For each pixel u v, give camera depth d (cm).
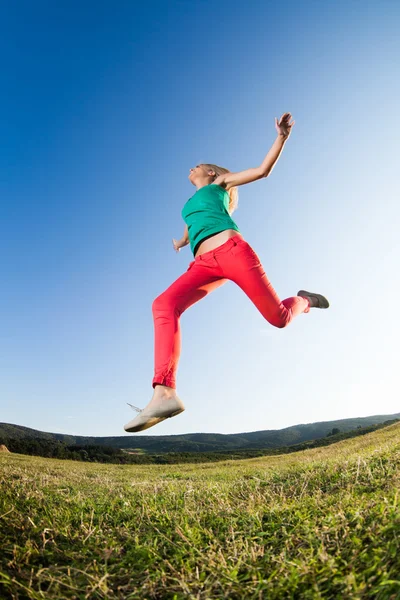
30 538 242
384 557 160
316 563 172
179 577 186
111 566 202
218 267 285
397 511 197
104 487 503
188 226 307
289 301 328
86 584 185
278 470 557
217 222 290
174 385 262
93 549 231
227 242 281
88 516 298
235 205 347
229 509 294
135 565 207
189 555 215
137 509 320
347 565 164
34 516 286
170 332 268
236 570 178
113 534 258
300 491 339
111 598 169
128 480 755
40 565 202
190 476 829
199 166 342
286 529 232
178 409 254
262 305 288
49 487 454
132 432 257
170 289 283
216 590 170
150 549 221
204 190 306
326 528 204
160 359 262
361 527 196
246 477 599
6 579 178
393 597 137
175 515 292
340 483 329
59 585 183
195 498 372
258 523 249
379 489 273
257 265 281
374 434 1594
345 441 1650
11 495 348
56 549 226
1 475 500
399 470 316
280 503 294
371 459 400
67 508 320
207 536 240
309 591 151
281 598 155
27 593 172
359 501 240
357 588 143
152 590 175
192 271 288
